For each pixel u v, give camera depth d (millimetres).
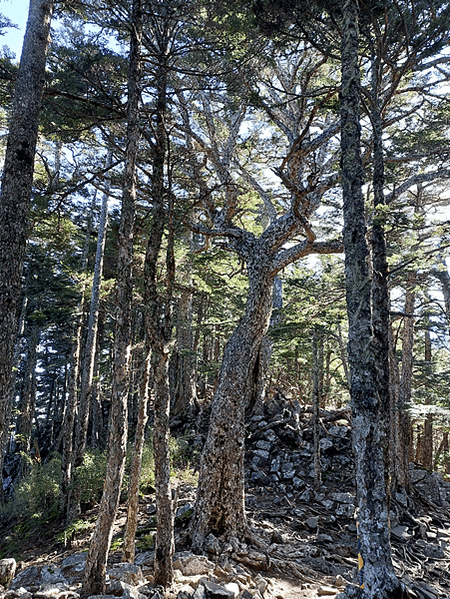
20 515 16562
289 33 9406
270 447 17094
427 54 8859
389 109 13508
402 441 16531
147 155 11703
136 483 8273
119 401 6625
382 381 9266
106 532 6367
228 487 10133
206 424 19969
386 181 13117
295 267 21547
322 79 14484
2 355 6152
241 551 9359
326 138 11602
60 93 8227
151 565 8211
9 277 6348
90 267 20562
